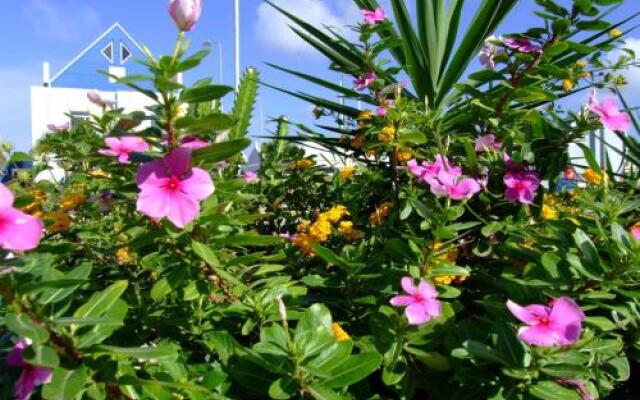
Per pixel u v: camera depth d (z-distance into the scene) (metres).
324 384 1.49
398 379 1.72
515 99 2.69
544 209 2.49
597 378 1.74
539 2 2.57
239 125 3.38
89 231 2.41
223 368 1.63
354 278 2.04
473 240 2.22
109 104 2.06
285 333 1.52
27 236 1.23
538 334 1.46
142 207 1.45
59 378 1.24
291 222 3.54
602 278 1.67
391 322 1.78
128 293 1.99
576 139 2.38
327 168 3.69
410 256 1.87
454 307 1.91
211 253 1.61
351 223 2.60
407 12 4.16
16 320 1.16
